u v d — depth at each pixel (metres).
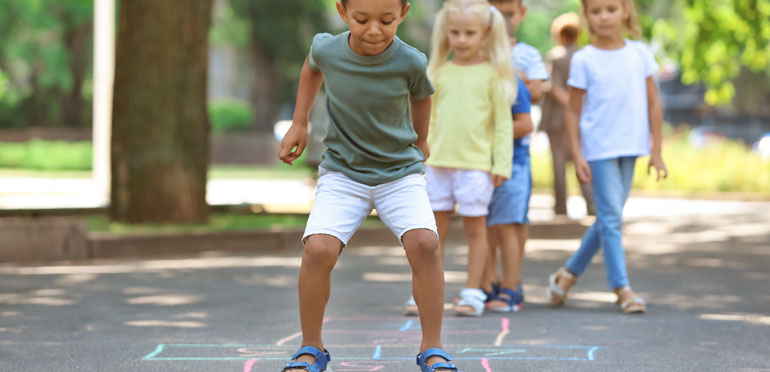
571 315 11.27
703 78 30.83
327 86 7.41
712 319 10.97
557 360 8.58
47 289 13.41
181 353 8.90
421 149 7.90
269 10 74.50
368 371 8.10
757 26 28.28
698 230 23.67
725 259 17.66
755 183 38.69
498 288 12.34
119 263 16.88
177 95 20.28
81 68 77.00
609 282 11.68
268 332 10.05
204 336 9.81
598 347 9.20
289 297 12.77
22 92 78.81
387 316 11.23
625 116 11.66
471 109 11.09
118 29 20.44
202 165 20.72
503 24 11.20
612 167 11.69
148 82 20.16
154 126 20.17
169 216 20.25
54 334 9.91
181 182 20.34
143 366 8.32
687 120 108.94
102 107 27.73
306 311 7.38
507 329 10.23
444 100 11.21
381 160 7.40
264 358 8.67
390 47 7.20
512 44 11.93
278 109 81.25
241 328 10.30
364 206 7.46
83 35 76.12
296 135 7.69
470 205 11.06
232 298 12.65
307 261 7.29
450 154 11.11
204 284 14.06
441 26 11.38
